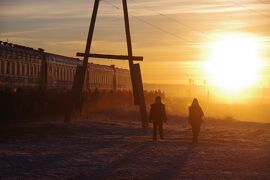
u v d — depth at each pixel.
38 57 41.88
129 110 49.22
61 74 48.34
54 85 45.84
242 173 15.46
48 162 16.92
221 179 14.28
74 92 35.03
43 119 36.28
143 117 33.84
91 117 41.41
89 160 17.72
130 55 34.28
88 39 35.03
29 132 27.39
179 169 16.02
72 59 53.78
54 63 45.84
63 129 29.66
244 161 18.16
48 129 29.11
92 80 56.03
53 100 42.53
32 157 17.91
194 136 24.42
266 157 19.31
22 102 35.31
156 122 25.53
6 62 34.97
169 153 20.09
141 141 24.81
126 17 33.97
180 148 21.95
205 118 45.31
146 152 20.27
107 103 54.03
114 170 15.59
